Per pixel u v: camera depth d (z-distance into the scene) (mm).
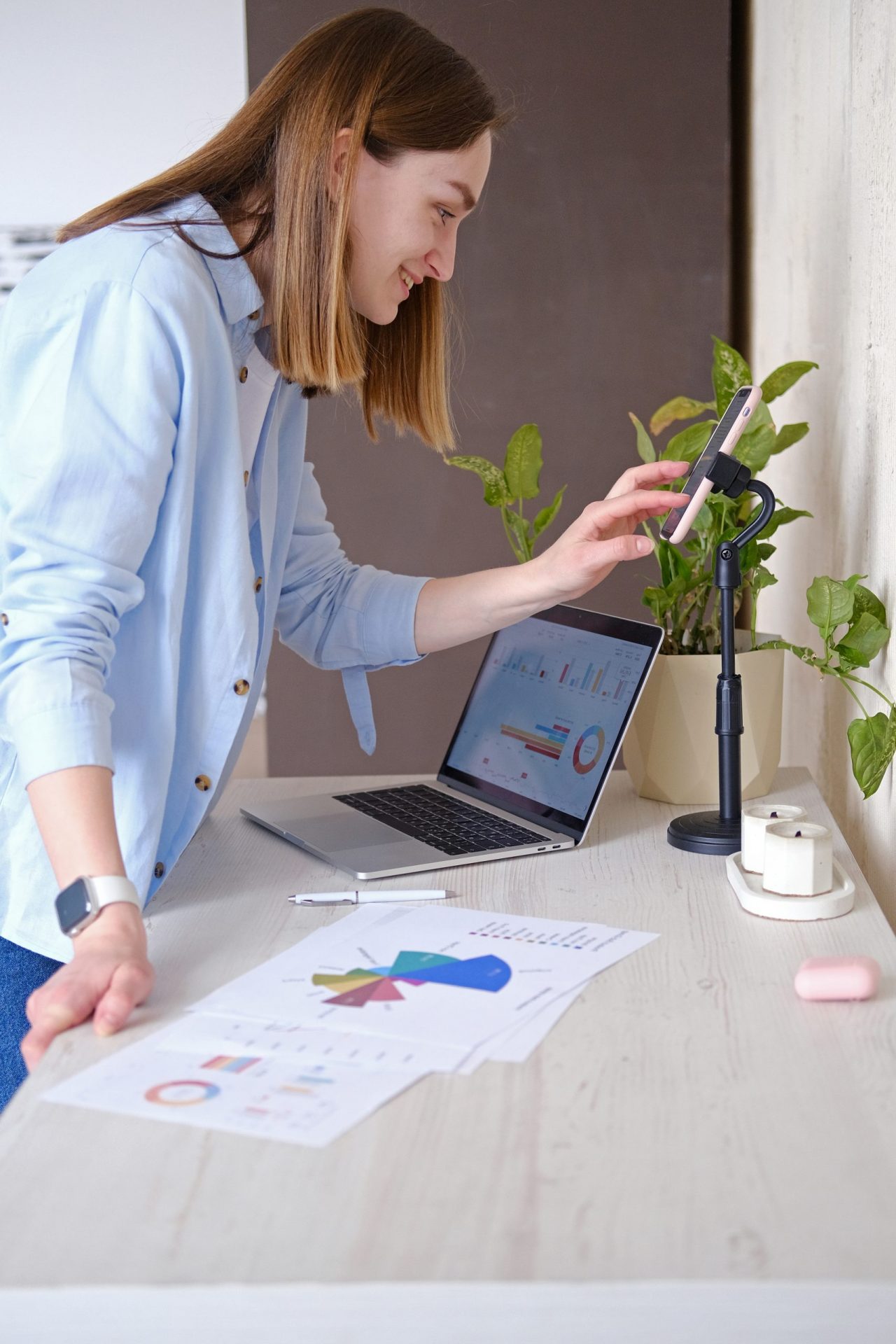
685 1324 524
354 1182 602
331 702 2395
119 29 4281
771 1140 637
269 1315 526
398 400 1362
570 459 2297
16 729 866
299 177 1019
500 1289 523
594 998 814
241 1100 683
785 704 1951
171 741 1014
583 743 1206
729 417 1159
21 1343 531
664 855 1122
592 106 2219
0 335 956
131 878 1006
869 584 1283
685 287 2248
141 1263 541
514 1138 642
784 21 1857
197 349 960
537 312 2268
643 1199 586
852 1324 523
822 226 1547
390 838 1170
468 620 1287
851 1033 757
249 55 2168
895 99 1156
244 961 888
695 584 1304
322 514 1412
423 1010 794
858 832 1379
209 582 1038
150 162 4367
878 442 1240
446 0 2201
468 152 1064
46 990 780
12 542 903
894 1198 584
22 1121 666
